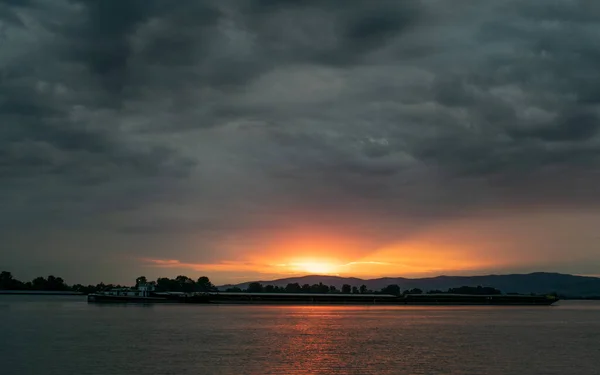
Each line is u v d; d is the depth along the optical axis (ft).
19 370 281.33
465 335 465.47
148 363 299.99
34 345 375.25
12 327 519.60
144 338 419.95
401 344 393.09
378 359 320.09
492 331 509.35
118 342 393.50
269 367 291.17
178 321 600.80
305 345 380.99
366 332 486.79
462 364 306.55
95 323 568.41
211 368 286.87
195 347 365.81
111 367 288.30
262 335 448.24
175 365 294.46
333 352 347.36
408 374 277.64
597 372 288.30
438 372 283.79
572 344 402.72
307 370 284.82
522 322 647.97
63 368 286.25
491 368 296.30
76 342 392.88
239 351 347.56
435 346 382.63
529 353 351.46
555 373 284.61
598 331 519.60
